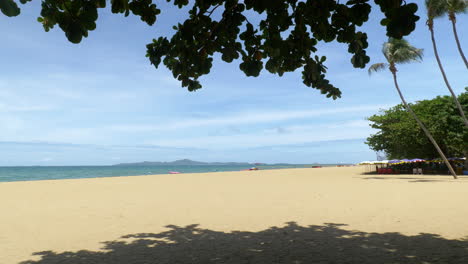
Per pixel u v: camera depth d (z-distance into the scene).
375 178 31.05
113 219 10.05
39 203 14.33
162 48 3.75
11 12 2.03
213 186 23.69
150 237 7.50
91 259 5.73
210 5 3.43
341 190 18.53
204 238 7.29
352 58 3.62
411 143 38.44
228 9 3.51
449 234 7.02
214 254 5.89
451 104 34.91
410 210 10.62
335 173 47.75
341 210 11.04
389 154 48.47
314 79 4.11
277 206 12.38
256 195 16.66
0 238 7.59
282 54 3.81
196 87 4.15
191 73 4.07
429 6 22.80
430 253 5.55
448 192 16.06
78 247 6.66
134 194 18.06
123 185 25.77
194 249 6.30
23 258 5.89
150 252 6.16
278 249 6.14
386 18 2.65
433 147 40.28
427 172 42.34
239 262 5.34
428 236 6.89
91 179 36.34
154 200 15.07
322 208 11.59
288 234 7.50
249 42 3.80
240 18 3.55
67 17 2.59
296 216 10.02
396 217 9.40
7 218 10.42
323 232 7.61
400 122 38.41
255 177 38.22
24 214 11.23
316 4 3.29
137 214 10.99
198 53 3.82
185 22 3.53
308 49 3.79
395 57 27.67
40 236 7.77
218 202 13.96
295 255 5.68
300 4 3.42
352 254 5.64
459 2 20.59
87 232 8.17
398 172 44.25
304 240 6.84
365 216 9.73
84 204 13.84
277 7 3.11
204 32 3.71
